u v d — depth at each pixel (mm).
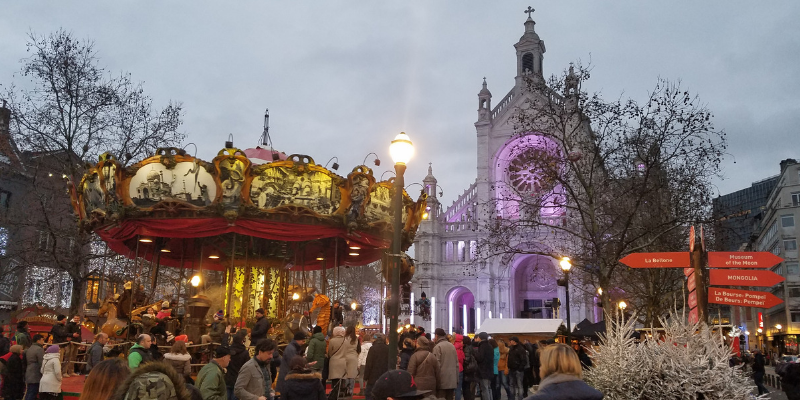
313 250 28484
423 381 10734
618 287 37094
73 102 32062
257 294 23984
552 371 5188
